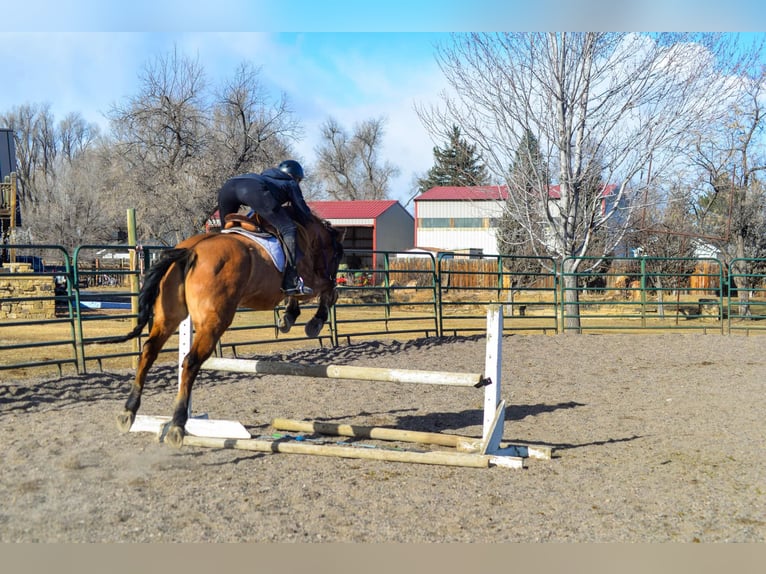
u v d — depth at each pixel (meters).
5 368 9.01
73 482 5.44
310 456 6.42
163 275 5.80
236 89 30.92
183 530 4.55
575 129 18.08
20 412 7.84
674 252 26.08
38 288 21.25
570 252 18.42
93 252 46.34
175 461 6.09
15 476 5.55
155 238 31.55
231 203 6.66
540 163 18.52
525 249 27.44
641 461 6.40
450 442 6.66
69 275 9.80
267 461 6.20
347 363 12.01
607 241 20.08
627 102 17.53
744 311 23.53
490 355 6.46
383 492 5.39
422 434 6.75
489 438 6.27
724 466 6.27
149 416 7.07
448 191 54.03
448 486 5.58
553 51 17.48
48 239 42.06
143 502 5.03
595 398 9.57
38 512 4.79
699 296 26.52
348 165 79.81
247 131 30.64
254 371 6.80
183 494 5.21
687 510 5.10
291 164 6.86
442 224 52.56
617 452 6.73
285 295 6.52
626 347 14.83
